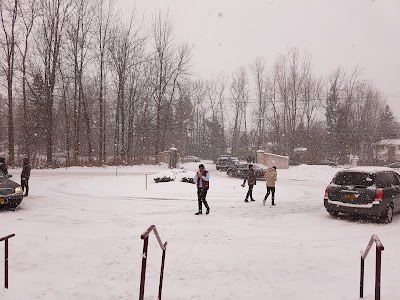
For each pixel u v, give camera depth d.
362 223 10.60
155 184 19.72
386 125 76.94
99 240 8.10
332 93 63.38
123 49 41.03
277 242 8.23
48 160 35.72
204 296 4.97
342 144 61.44
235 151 70.19
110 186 19.41
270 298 4.91
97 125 63.25
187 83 61.69
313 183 25.61
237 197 16.36
